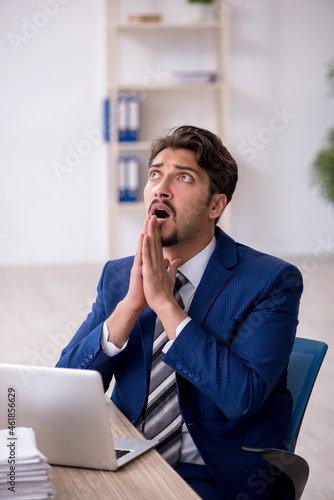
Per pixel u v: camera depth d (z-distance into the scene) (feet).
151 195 4.69
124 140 19.86
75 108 20.70
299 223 22.07
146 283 4.51
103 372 4.77
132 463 3.81
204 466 4.55
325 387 10.96
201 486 4.38
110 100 19.58
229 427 4.51
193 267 4.89
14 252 20.99
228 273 4.77
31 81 20.40
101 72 20.68
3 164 20.59
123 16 20.52
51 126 20.66
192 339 4.38
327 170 20.17
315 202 22.00
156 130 21.12
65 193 20.99
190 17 20.04
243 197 21.71
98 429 3.63
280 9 21.01
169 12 20.59
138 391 4.76
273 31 21.09
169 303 4.48
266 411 4.65
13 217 20.85
